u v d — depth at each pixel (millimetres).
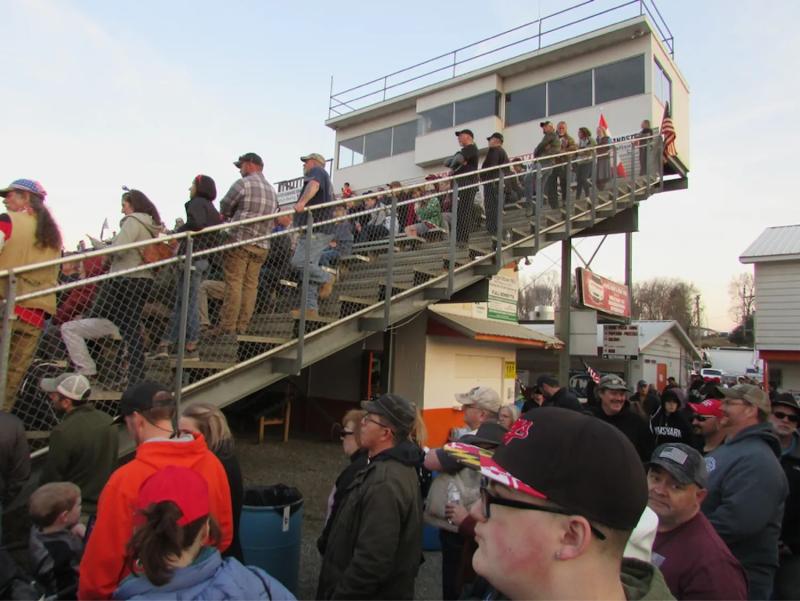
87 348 4066
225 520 2584
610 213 10922
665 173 15859
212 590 1636
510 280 12953
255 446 9383
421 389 9602
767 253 14656
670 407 5844
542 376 6742
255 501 4141
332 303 5625
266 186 5289
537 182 8312
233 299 4844
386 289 5793
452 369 10438
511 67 17719
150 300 4320
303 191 5781
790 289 14445
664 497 2229
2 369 3320
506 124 18078
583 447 1075
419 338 9742
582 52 16578
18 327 3621
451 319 9555
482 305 11820
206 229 4246
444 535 3463
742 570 2127
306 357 5191
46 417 3971
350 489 2707
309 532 5508
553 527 1069
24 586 2764
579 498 1050
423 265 6809
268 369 4906
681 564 2117
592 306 12820
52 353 4145
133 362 4223
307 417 11164
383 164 21234
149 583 1620
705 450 3986
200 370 4430
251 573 1783
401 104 20938
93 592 2068
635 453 1125
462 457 1366
